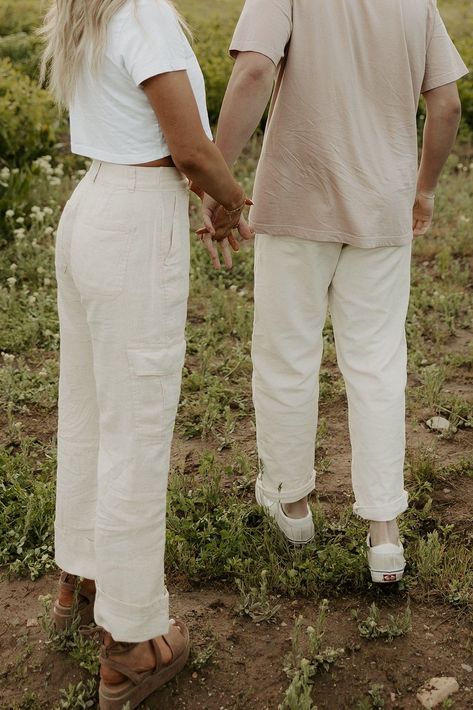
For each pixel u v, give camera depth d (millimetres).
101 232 2113
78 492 2498
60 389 2482
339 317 2787
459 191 7086
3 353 4523
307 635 2701
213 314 5098
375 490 2768
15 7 10930
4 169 6469
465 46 9617
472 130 8602
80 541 2551
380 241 2625
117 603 2326
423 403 4145
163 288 2148
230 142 2498
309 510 3086
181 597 2885
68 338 2377
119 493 2254
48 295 5270
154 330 2164
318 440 3832
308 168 2561
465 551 3047
